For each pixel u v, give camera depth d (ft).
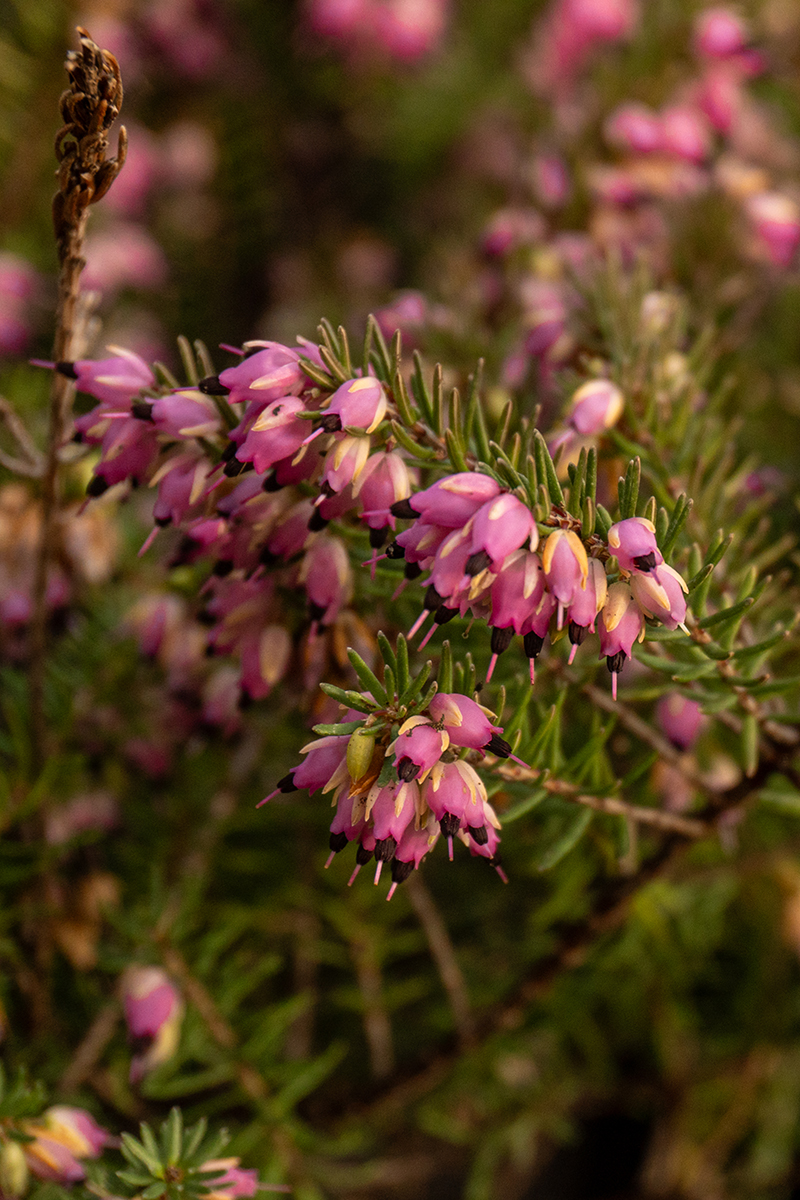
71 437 0.70
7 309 1.09
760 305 1.04
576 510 0.63
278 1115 0.81
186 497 0.67
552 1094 0.97
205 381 0.64
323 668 0.71
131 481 0.69
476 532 0.61
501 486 0.62
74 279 0.68
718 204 0.99
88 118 0.65
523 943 0.94
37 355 1.16
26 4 1.16
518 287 1.00
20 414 1.04
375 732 0.62
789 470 0.89
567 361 0.79
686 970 0.97
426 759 0.61
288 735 0.84
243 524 0.68
